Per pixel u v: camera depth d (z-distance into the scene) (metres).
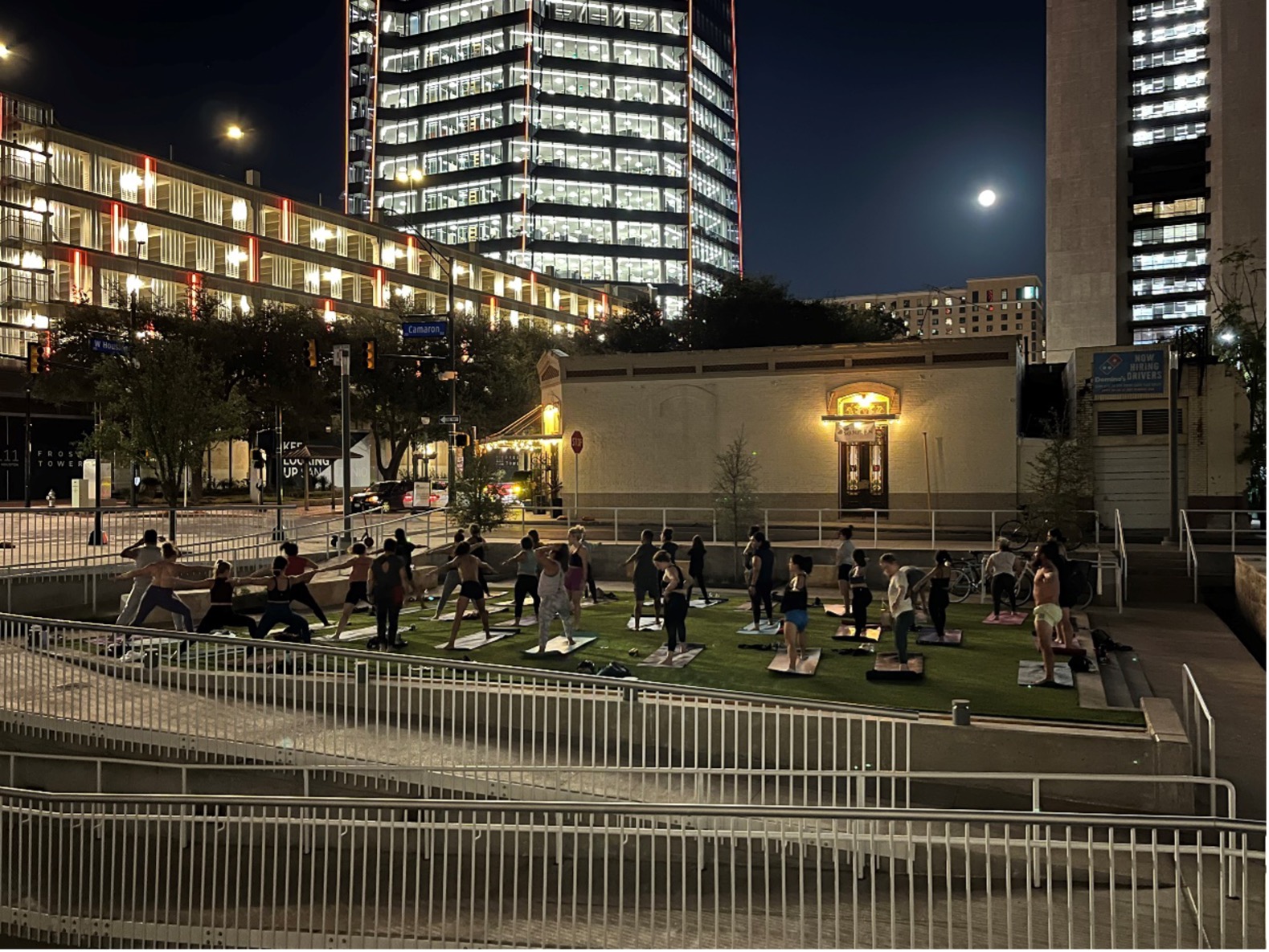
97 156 65.50
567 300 108.81
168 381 30.83
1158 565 21.44
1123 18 102.19
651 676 13.00
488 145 120.06
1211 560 21.00
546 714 9.91
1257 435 25.00
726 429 29.03
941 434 27.11
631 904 8.15
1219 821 5.66
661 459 29.64
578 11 123.25
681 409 29.45
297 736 10.79
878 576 22.69
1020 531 24.03
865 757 9.75
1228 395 25.42
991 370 26.73
